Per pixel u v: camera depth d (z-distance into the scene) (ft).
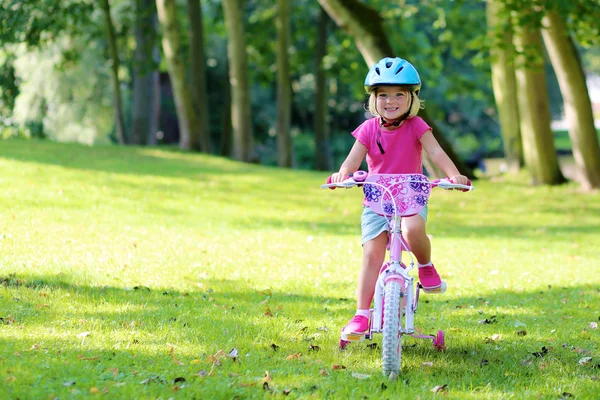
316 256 39.99
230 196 65.46
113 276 30.22
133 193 60.23
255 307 26.63
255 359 19.61
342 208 64.80
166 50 99.76
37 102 114.11
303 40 145.18
